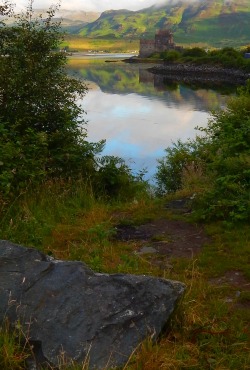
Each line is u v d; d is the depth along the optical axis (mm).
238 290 5633
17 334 3969
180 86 70125
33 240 6980
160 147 23078
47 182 9266
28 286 4395
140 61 164125
